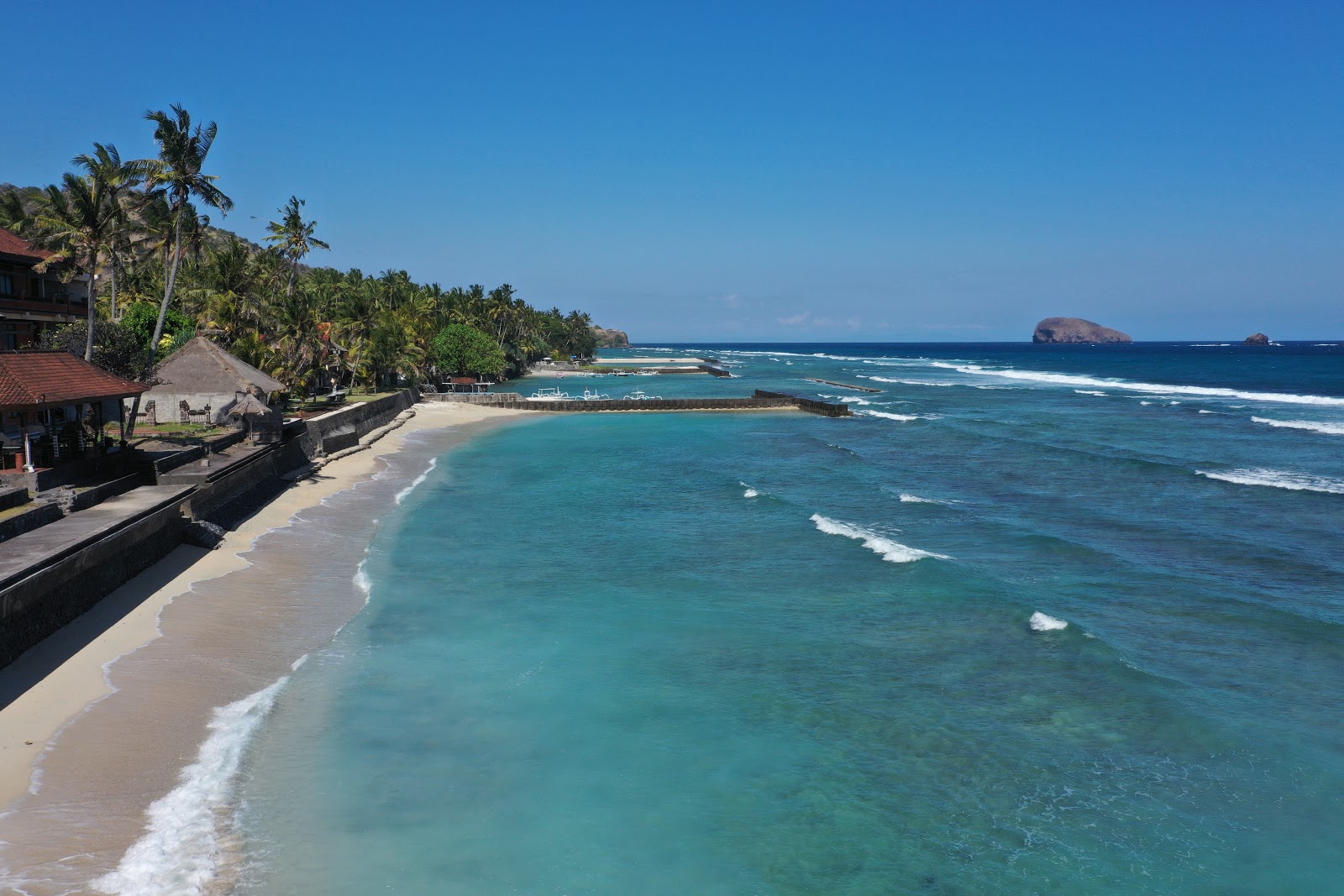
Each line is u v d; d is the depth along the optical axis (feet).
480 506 127.13
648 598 85.25
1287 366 587.27
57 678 60.85
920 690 65.05
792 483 149.07
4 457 89.71
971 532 112.27
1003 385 422.00
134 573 82.43
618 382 449.89
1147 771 53.98
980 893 43.14
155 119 135.64
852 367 652.48
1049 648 72.33
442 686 64.64
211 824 46.26
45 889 39.93
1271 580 91.04
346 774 52.03
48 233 156.97
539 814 48.96
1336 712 60.95
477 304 451.94
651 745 56.85
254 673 65.51
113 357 138.92
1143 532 111.45
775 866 45.03
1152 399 324.60
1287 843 46.80
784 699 63.62
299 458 149.89
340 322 269.64
